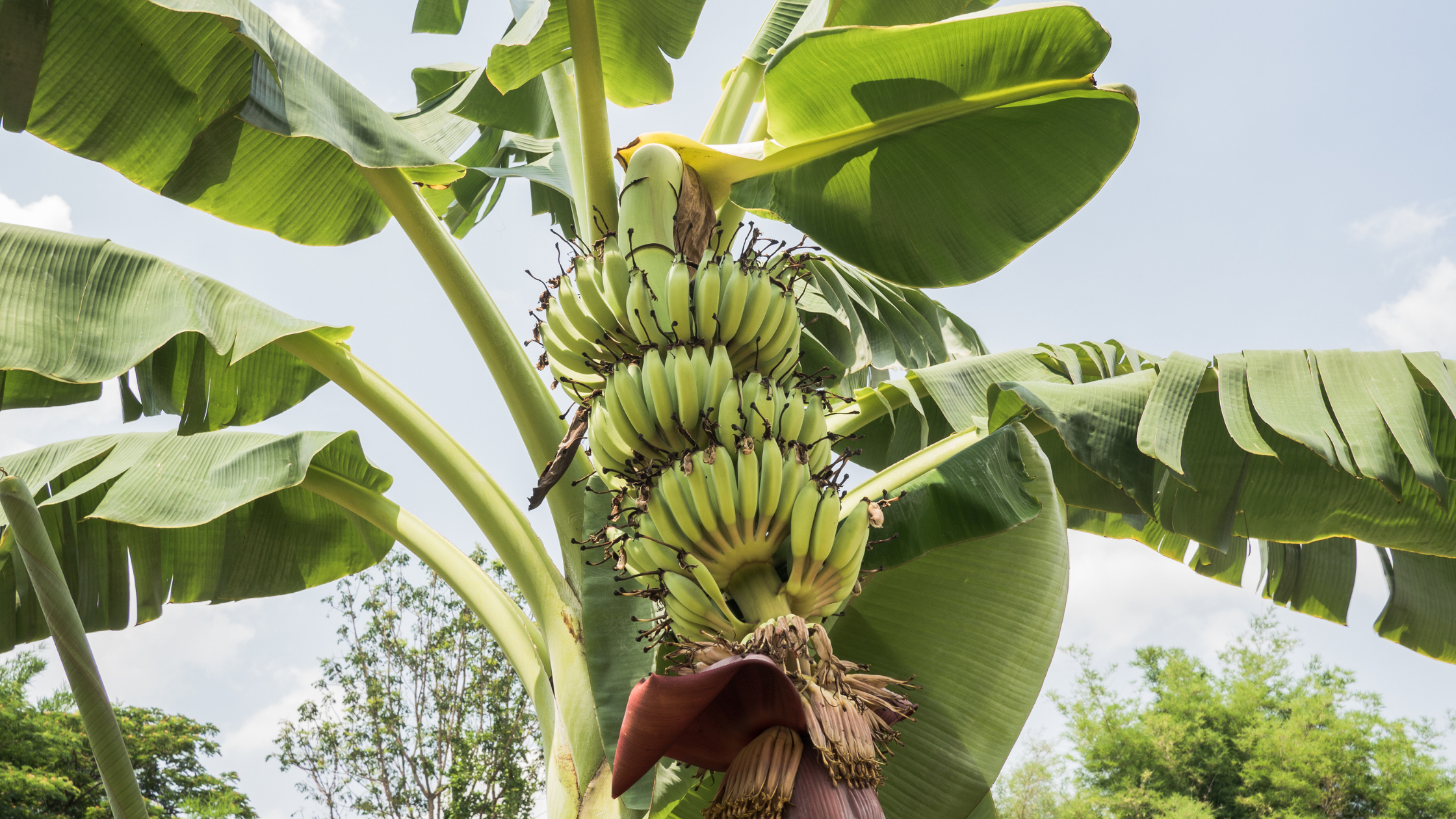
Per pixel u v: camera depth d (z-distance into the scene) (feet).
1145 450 9.20
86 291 9.11
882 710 6.70
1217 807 72.54
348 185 11.34
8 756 51.19
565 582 9.91
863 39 9.03
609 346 7.95
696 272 7.93
